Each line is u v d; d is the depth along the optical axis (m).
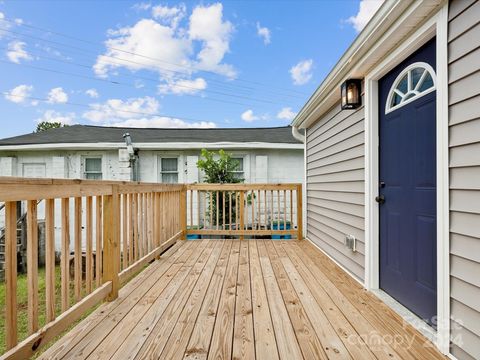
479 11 1.35
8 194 1.23
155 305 2.07
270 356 1.44
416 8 1.62
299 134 5.20
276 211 6.54
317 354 1.46
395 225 2.22
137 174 6.49
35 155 6.54
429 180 1.82
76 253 1.79
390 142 2.30
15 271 1.31
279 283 2.56
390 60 2.13
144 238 2.96
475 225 1.36
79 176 6.51
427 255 1.83
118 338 1.62
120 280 2.30
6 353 1.22
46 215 1.53
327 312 1.97
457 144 1.47
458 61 1.47
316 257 3.53
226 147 6.41
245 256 3.57
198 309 2.00
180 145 6.30
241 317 1.88
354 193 2.85
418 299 1.92
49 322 1.51
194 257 3.52
